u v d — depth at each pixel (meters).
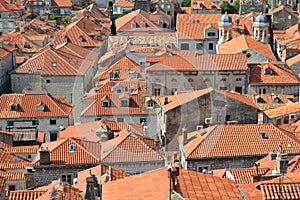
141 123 175.00
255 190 85.12
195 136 155.38
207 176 87.75
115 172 120.06
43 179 147.25
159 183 83.88
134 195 82.06
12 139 180.50
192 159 147.12
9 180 136.12
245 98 181.75
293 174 92.62
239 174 116.62
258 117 188.62
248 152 149.62
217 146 150.50
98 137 160.25
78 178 135.75
